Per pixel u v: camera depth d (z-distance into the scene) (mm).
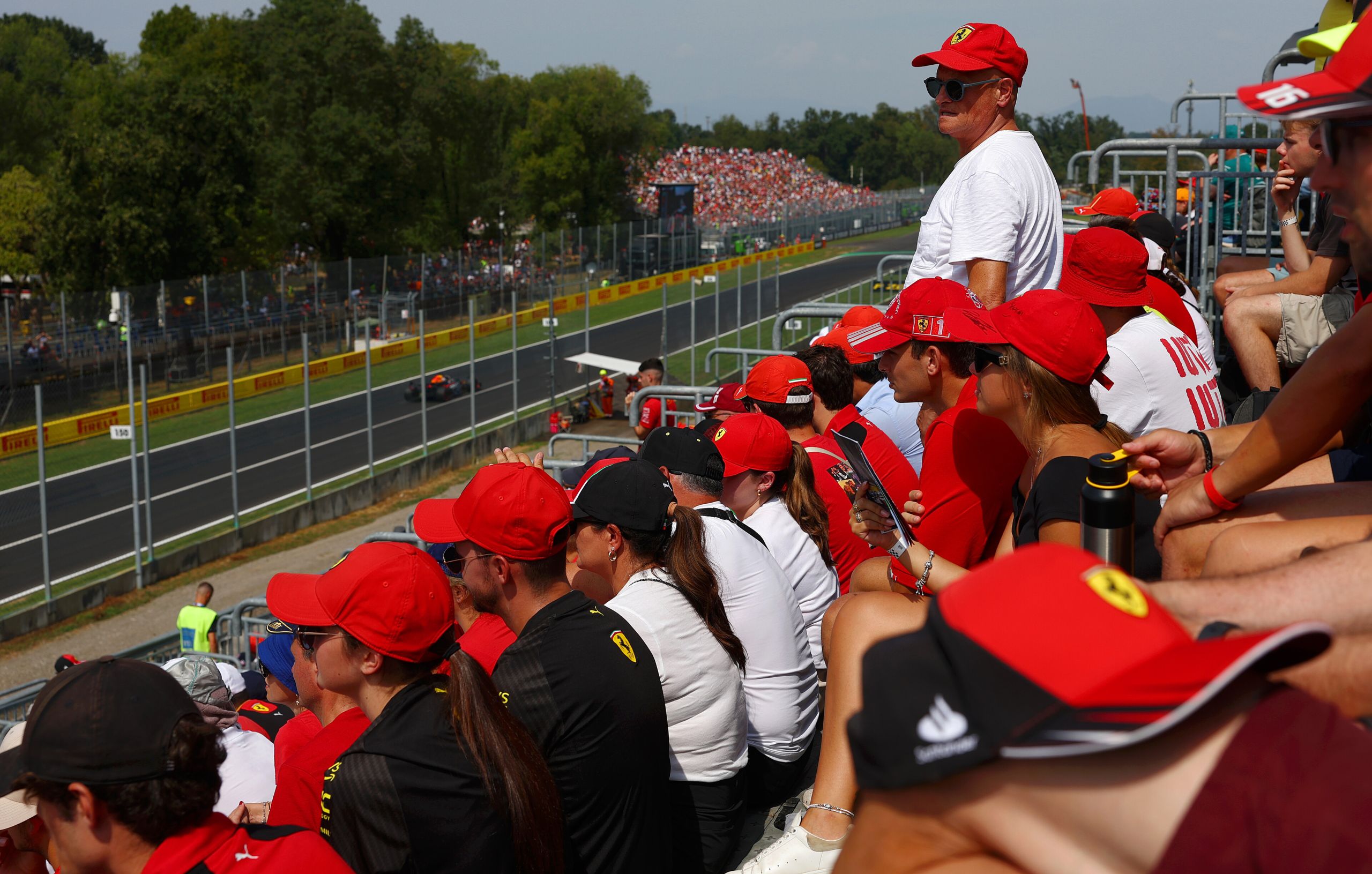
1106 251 3596
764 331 43281
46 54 85812
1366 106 1252
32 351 29766
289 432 33375
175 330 33938
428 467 31219
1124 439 2768
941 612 932
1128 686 825
